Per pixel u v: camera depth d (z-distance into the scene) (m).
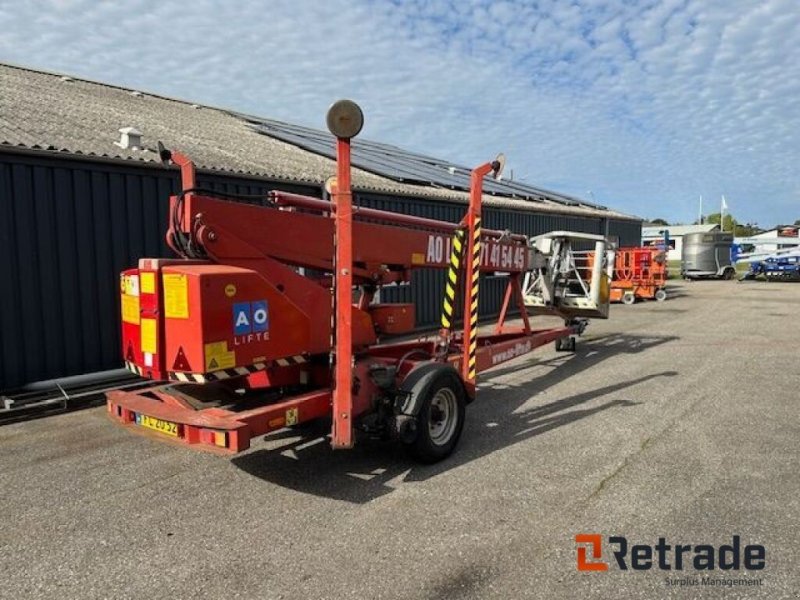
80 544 3.55
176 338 3.96
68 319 6.92
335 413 4.34
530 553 3.39
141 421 4.27
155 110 14.03
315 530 3.69
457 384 5.07
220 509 4.01
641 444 5.23
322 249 4.91
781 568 3.22
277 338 4.35
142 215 7.59
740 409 6.34
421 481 4.46
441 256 6.16
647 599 2.96
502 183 21.53
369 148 19.06
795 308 17.09
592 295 9.38
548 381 7.83
